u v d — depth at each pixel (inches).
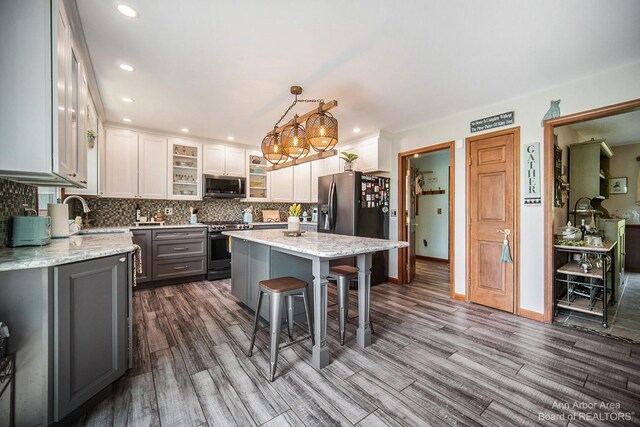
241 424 55.6
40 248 65.6
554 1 62.8
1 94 50.8
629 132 168.4
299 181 219.5
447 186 235.1
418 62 89.3
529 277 113.7
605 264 102.3
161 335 95.3
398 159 169.0
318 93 112.2
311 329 85.4
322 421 56.5
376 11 66.2
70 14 65.2
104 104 123.7
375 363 78.4
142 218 164.9
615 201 207.0
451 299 137.6
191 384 68.6
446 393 65.5
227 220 202.5
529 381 70.3
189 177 177.9
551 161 108.5
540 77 99.5
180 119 144.5
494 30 73.3
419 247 253.6
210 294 142.1
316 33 74.7
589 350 86.0
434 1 62.9
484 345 89.1
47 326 50.7
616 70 93.1
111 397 63.5
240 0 62.6
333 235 115.3
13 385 48.3
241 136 177.5
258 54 84.7
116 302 65.8
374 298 139.1
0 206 64.6
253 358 80.9
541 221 110.9
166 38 76.6
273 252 98.3
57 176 59.0
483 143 128.0
